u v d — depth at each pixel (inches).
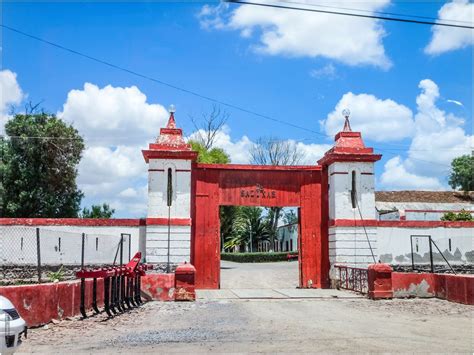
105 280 541.0
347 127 922.1
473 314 569.0
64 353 347.9
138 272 665.0
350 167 888.3
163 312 587.5
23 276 804.0
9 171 1462.8
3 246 808.3
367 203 882.8
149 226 842.2
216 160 2055.9
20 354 345.1
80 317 530.6
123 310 594.9
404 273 746.2
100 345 377.4
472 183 2316.7
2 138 1508.4
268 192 903.1
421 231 895.7
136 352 350.6
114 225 848.3
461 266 892.6
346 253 868.6
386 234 888.9
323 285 895.1
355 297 747.4
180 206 854.5
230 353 345.4
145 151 857.5
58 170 1515.7
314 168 919.7
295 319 524.4
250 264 2082.9
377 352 347.9
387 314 567.2
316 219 910.4
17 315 297.6
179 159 866.8
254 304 671.1
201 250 874.1
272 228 2775.6
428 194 1867.6
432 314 569.0
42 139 1483.8
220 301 706.8
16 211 1460.4
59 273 778.8
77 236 830.5
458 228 903.7
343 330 448.5
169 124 890.7
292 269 1519.4
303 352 348.2
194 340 398.0
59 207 1549.0
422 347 367.2
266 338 406.0
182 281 712.4
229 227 2514.8
